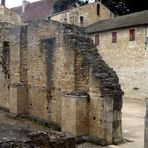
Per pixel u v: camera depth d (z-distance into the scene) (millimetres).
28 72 17656
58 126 14961
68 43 14094
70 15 41781
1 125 7660
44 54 16094
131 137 13664
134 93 30516
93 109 13039
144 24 29312
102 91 12555
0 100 20641
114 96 12688
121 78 32250
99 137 12711
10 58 19062
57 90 15156
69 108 13438
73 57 13828
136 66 30500
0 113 19062
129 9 45781
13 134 6762
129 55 31344
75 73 13836
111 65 33656
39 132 7016
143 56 29719
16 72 18453
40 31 16281
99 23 38812
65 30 14320
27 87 17812
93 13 43625
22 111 17812
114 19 36688
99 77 12828
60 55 14750
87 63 13281
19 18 39562
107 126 12461
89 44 14156
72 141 7492
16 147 6172
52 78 15555
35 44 16812
